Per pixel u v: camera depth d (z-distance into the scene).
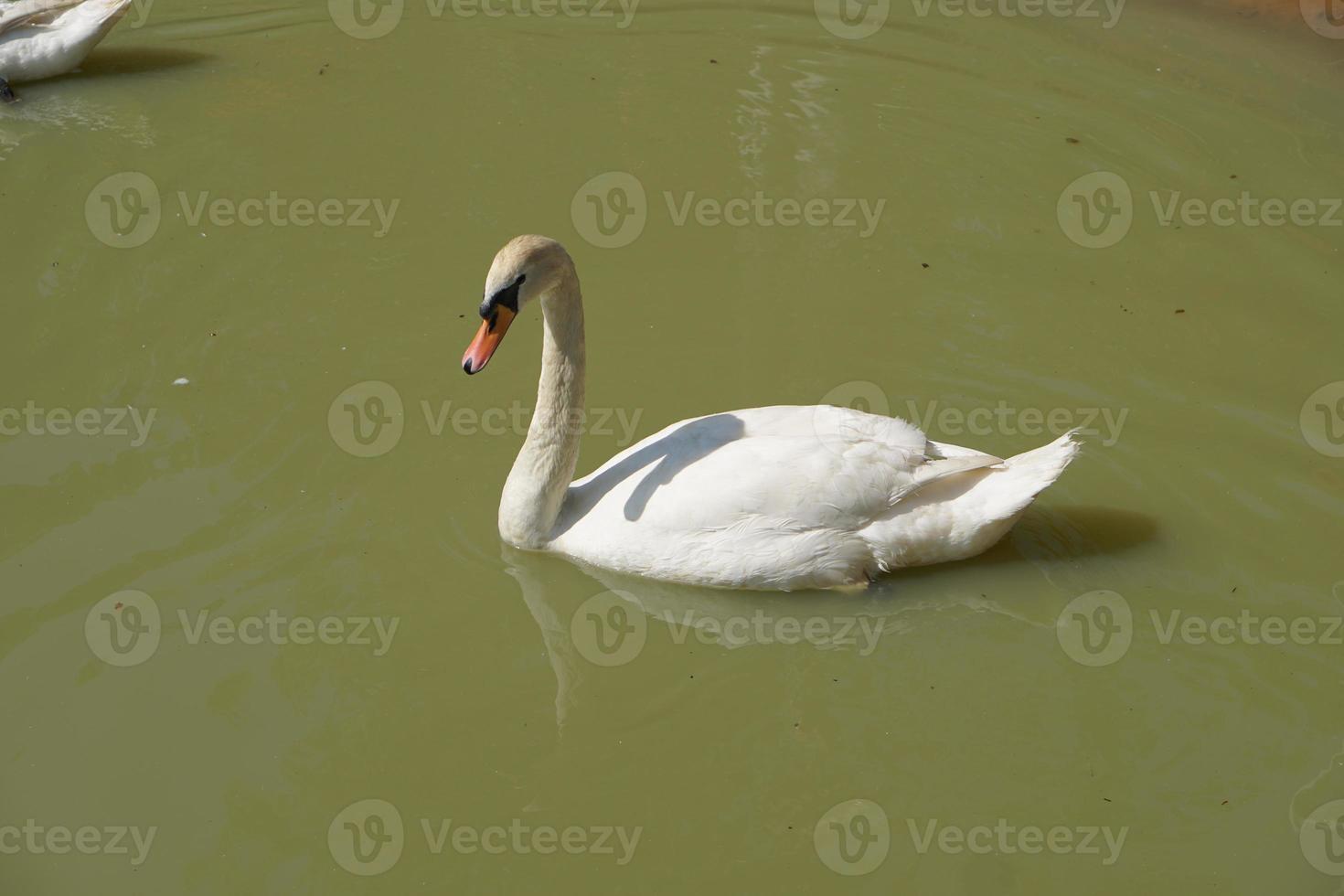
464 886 7.88
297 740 8.80
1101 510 10.51
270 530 10.41
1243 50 17.70
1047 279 13.54
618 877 7.92
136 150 15.85
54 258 13.77
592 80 17.50
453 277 13.66
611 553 9.73
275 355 12.47
